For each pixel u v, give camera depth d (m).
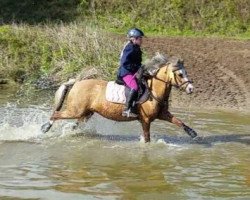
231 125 13.80
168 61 11.48
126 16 36.50
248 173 9.38
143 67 11.44
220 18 35.84
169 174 9.15
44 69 21.75
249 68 22.50
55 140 11.63
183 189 8.29
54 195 7.74
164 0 37.19
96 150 10.84
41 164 9.55
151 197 7.83
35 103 16.64
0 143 11.17
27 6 38.09
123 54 11.45
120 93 11.54
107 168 9.43
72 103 11.92
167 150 11.04
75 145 11.23
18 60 22.59
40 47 23.22
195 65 22.86
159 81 11.35
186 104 16.80
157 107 11.37
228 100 17.36
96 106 11.77
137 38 11.37
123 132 12.74
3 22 35.25
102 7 37.44
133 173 9.14
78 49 22.33
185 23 35.66
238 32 34.94
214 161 10.22
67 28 24.98
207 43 29.56
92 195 7.81
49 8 37.75
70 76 20.55
